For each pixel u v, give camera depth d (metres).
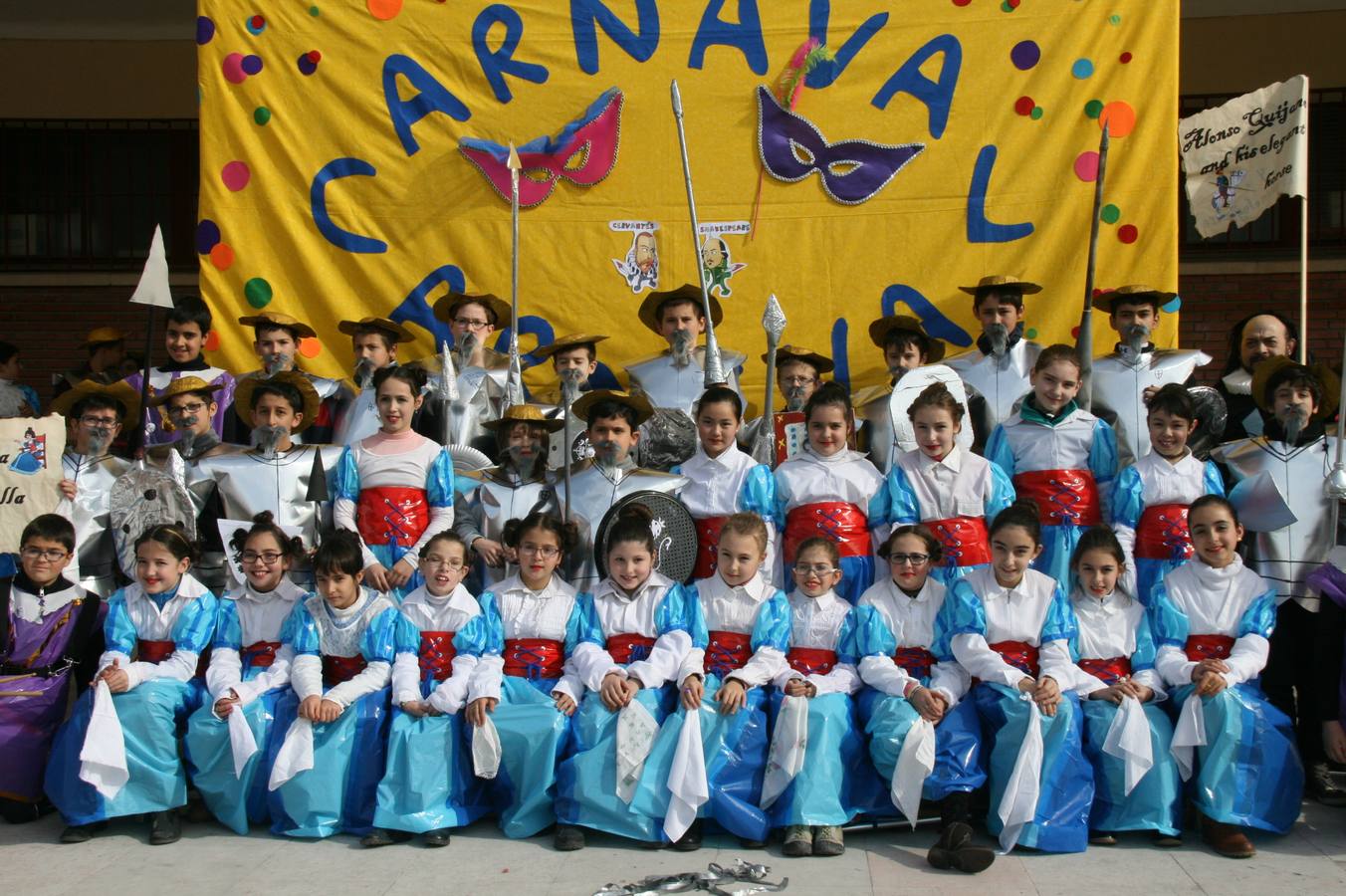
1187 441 5.68
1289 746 4.43
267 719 4.65
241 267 6.95
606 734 4.47
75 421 5.71
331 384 6.50
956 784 4.35
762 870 4.04
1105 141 5.70
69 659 4.99
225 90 6.97
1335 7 8.34
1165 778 4.36
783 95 6.91
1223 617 4.68
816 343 6.93
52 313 8.92
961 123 6.85
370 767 4.58
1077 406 5.48
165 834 4.48
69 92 8.93
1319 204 8.48
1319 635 4.82
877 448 6.02
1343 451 5.16
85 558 5.47
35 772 4.78
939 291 6.86
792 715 4.41
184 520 5.39
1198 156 6.41
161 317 8.84
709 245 6.96
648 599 4.81
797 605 4.81
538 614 4.82
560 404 6.35
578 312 7.01
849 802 4.46
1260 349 5.93
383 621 4.75
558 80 6.98
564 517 5.09
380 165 6.98
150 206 8.98
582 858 4.27
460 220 6.99
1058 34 6.79
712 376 5.86
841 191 6.91
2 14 8.81
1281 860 4.20
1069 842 4.29
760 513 5.11
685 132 6.97
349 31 6.98
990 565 4.75
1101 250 6.76
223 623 4.93
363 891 3.96
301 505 5.52
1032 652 4.62
